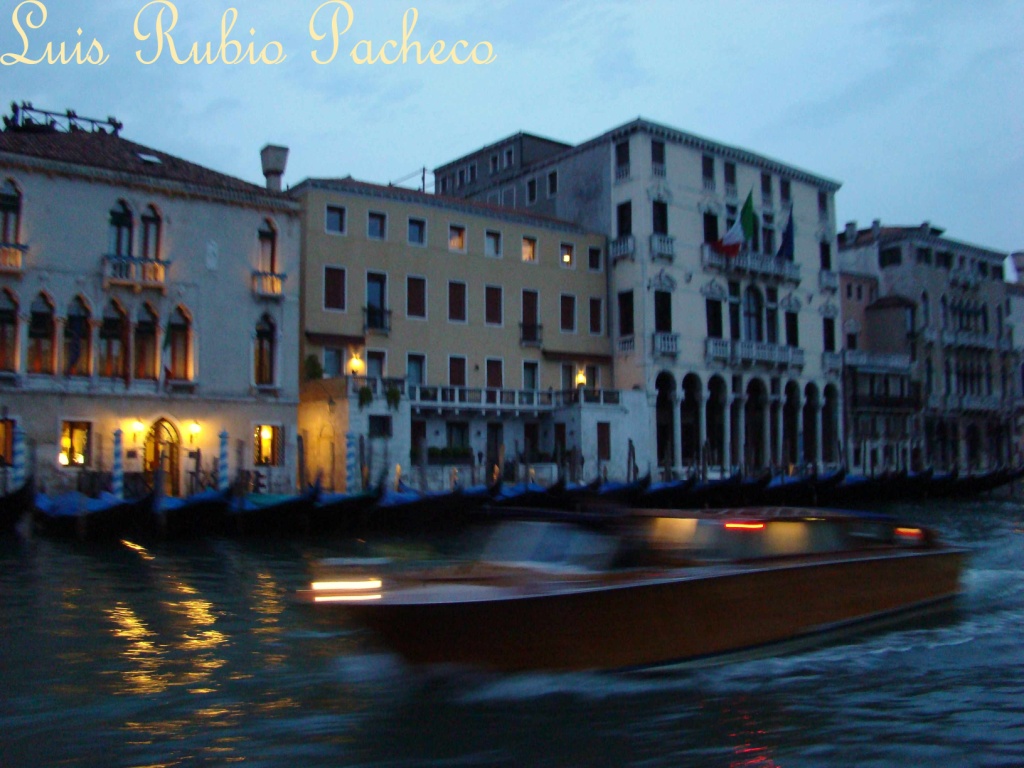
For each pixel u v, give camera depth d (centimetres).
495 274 3462
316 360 2986
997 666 930
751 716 761
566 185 4000
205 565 1719
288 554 1895
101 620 1187
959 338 5141
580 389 3409
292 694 842
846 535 1081
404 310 3219
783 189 4256
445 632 767
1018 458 5644
